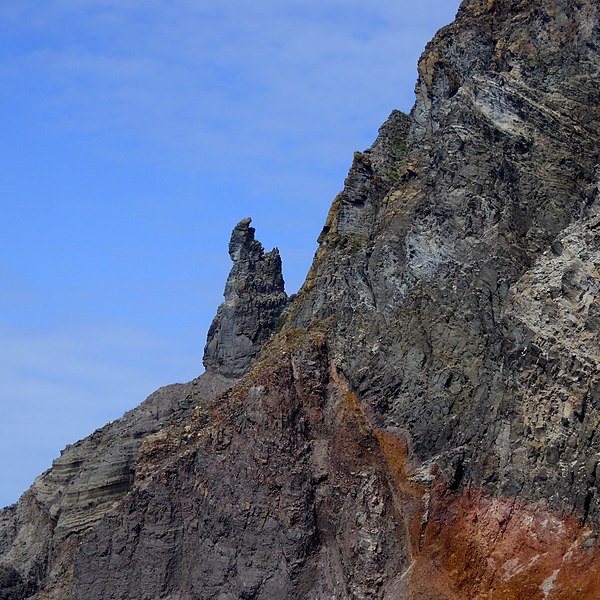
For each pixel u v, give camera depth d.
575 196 131.38
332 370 137.50
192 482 141.62
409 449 129.12
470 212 133.00
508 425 123.06
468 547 121.00
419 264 134.75
